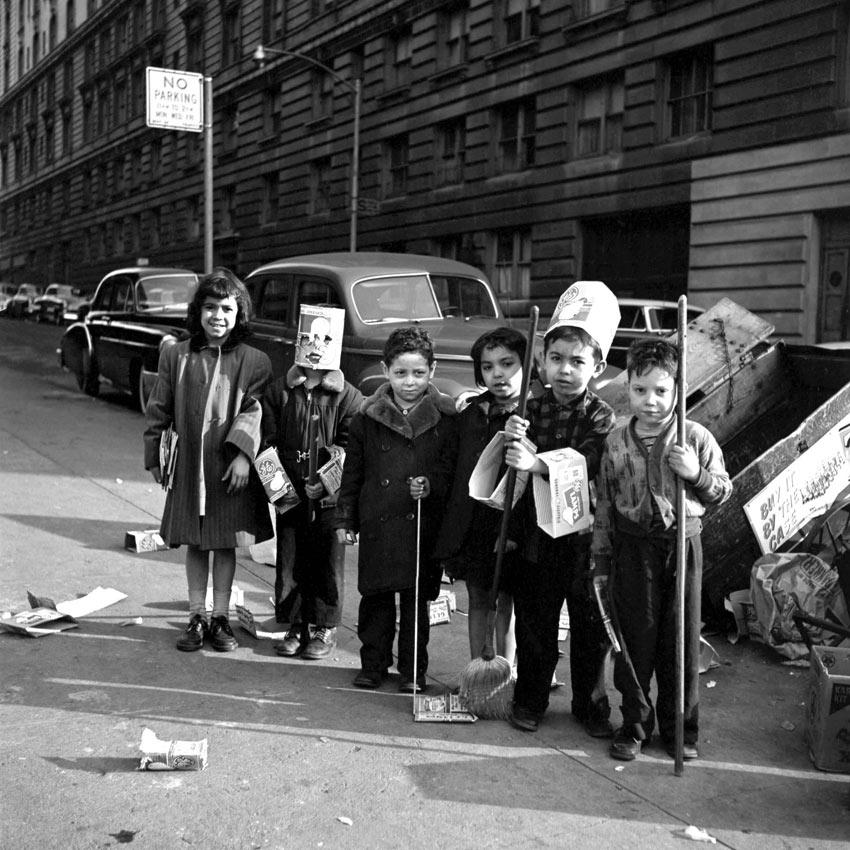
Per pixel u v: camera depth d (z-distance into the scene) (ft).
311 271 28.04
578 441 12.25
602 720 12.19
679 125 63.31
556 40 71.46
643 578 11.52
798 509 16.87
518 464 11.54
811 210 53.98
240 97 120.98
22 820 9.64
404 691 13.50
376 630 13.78
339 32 99.45
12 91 219.82
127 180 159.02
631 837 9.70
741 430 18.90
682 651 11.04
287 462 14.74
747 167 57.21
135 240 157.07
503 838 9.61
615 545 11.72
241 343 15.38
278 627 16.28
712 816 10.21
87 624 15.98
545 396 12.71
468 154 81.71
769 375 18.97
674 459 10.89
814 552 16.10
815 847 9.62
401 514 13.39
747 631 15.78
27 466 28.96
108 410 42.65
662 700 11.80
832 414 17.24
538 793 10.60
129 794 10.27
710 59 60.85
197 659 14.58
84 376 47.39
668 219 64.54
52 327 116.26
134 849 9.18
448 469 13.46
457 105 82.74
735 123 57.98
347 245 99.86
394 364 13.41
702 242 60.29
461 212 82.48
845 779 11.18
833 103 52.47
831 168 52.70
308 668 14.39
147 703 12.80
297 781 10.71
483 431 12.95
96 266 171.01
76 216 182.19
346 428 14.89
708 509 15.96
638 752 11.71
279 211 113.39
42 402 44.45
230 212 127.44
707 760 11.59
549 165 72.90
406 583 13.30
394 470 13.41
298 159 108.88
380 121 93.81
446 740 11.94
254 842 9.38
